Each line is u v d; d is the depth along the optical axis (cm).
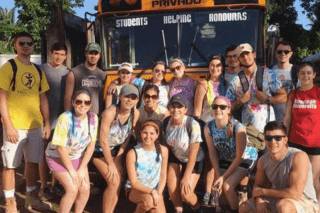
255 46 619
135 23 642
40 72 493
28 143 488
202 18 628
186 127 451
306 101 443
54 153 427
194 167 471
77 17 884
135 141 488
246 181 478
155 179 446
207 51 627
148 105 469
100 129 445
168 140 461
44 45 901
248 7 618
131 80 546
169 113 488
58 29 721
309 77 436
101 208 517
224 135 452
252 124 494
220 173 470
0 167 701
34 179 504
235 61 536
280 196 381
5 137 470
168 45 635
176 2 629
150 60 637
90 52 523
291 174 374
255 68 493
